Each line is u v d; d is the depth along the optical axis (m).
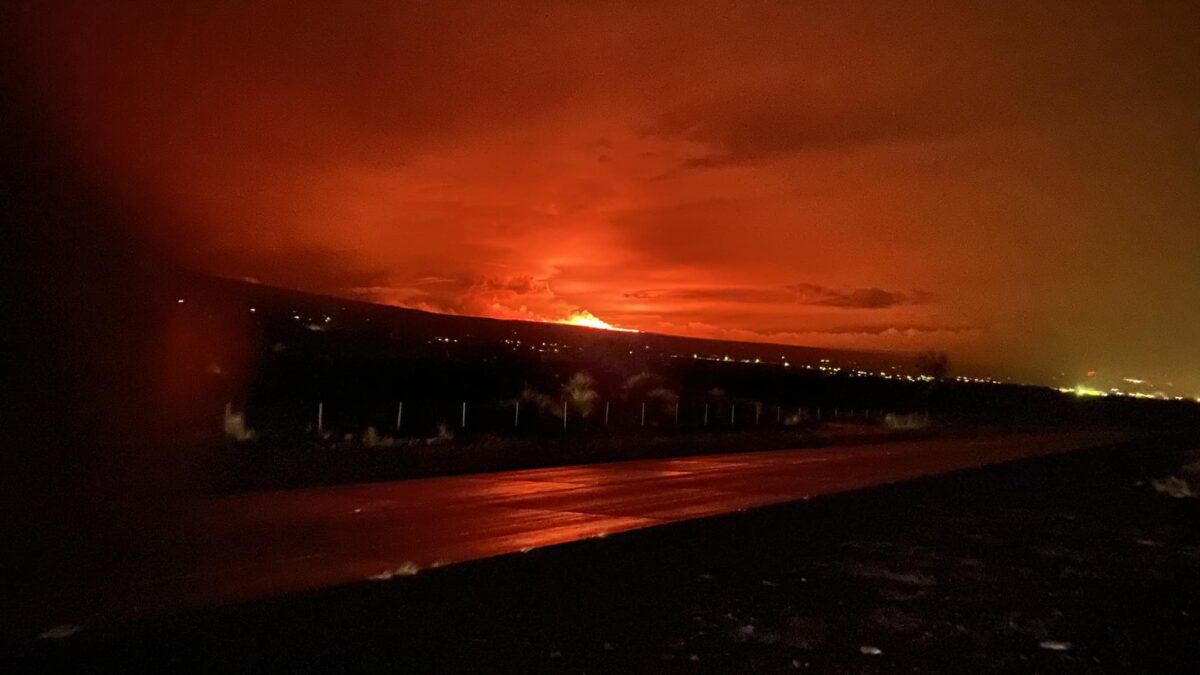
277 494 17.19
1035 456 33.09
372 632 8.05
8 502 14.74
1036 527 15.55
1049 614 9.41
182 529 12.99
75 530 12.61
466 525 14.16
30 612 8.47
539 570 10.84
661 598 9.73
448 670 7.15
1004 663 7.72
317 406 36.81
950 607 9.64
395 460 23.95
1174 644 8.36
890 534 14.50
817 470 25.58
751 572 11.22
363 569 10.61
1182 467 28.19
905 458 30.97
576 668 7.31
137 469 19.03
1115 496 20.50
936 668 7.56
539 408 44.44
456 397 46.66
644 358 91.00
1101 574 11.55
